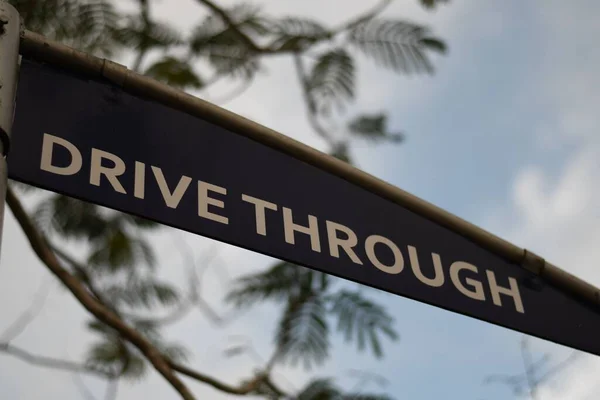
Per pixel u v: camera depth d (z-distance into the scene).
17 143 1.87
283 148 2.28
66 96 2.02
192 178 2.08
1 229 1.61
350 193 2.33
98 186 1.92
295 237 2.14
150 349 4.50
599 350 2.47
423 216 2.43
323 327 4.86
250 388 4.76
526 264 2.50
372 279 2.19
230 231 2.04
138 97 2.13
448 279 2.34
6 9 1.95
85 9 4.47
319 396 4.77
